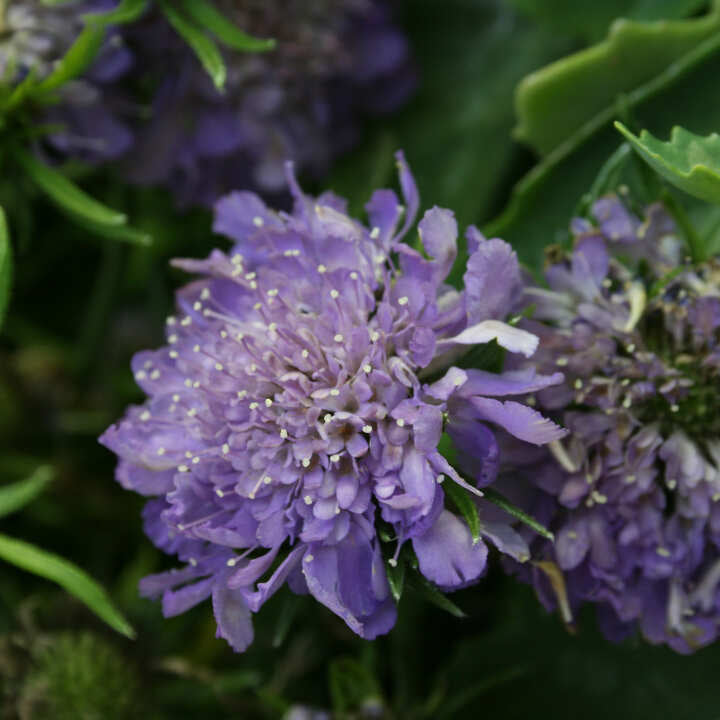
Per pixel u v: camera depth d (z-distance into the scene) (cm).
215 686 43
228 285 39
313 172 45
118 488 46
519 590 43
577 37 45
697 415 39
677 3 44
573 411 39
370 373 38
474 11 46
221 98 43
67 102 42
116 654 43
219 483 38
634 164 40
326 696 44
